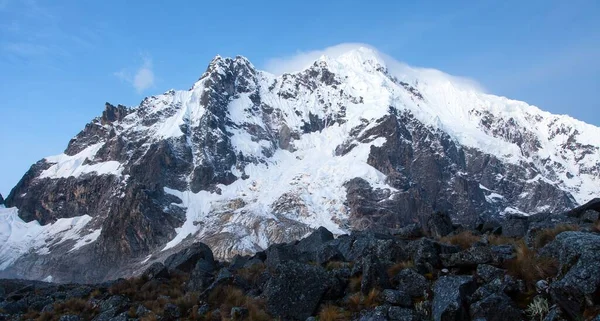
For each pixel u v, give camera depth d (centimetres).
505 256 1994
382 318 1767
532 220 2781
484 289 1761
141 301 2692
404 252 2362
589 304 1474
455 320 1661
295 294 2155
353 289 2164
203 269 3019
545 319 1543
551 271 1744
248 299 2278
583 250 1598
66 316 2584
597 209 2678
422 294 1964
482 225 3102
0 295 3550
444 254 2153
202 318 2269
